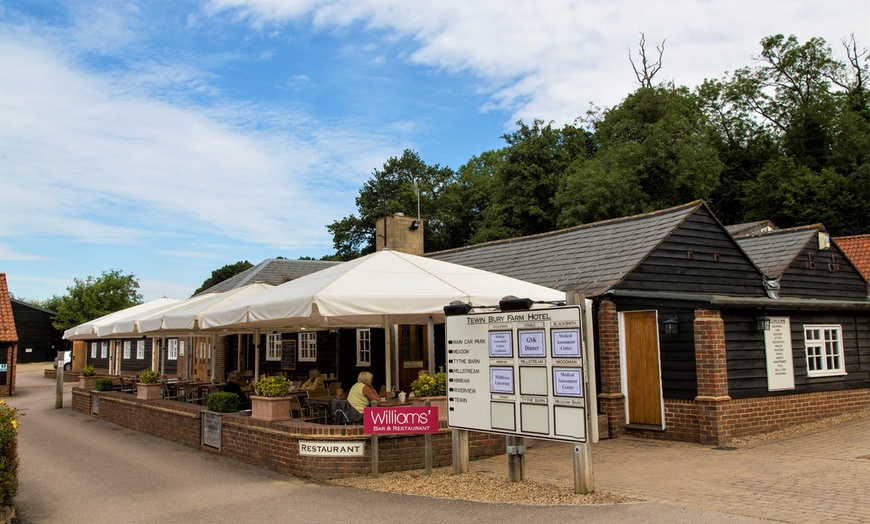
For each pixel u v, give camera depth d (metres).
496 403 9.35
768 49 54.28
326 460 10.07
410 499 8.58
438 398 11.02
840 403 15.79
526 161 47.12
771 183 42.72
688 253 15.55
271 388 11.45
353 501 8.59
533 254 19.03
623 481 9.40
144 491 9.79
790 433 13.73
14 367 30.97
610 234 17.36
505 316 9.28
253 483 10.03
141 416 17.06
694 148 42.06
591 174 40.06
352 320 13.09
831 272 18.84
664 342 13.66
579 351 8.36
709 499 8.09
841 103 50.31
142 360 40.19
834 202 39.31
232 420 12.38
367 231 57.91
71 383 39.84
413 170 59.53
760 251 19.14
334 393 16.84
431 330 12.48
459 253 22.59
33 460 12.74
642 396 14.00
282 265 34.62
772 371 14.20
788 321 14.84
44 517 8.41
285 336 25.03
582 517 7.37
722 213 48.50
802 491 8.39
